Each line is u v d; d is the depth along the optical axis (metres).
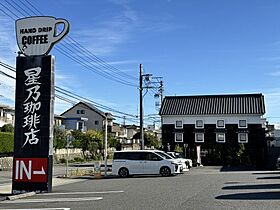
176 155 32.03
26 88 16.03
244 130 45.25
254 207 10.82
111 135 67.88
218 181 19.91
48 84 15.88
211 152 45.25
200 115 46.59
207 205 11.30
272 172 28.56
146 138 69.62
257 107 45.72
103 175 27.30
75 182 22.25
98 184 20.14
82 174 27.98
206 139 46.09
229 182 19.16
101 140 57.44
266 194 13.82
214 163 44.84
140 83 35.22
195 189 15.94
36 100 15.88
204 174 26.73
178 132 46.88
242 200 12.28
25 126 15.91
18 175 15.79
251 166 41.50
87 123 76.38
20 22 16.34
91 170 31.48
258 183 18.30
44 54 16.06
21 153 15.84
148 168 25.55
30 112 15.91
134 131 90.44
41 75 15.96
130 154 26.06
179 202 12.04
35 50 16.12
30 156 15.73
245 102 46.81
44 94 15.88
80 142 54.00
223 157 44.75
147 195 14.12
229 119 45.94
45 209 11.27
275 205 11.15
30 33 16.22
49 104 15.81
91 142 56.06
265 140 44.72
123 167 25.86
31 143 15.77
